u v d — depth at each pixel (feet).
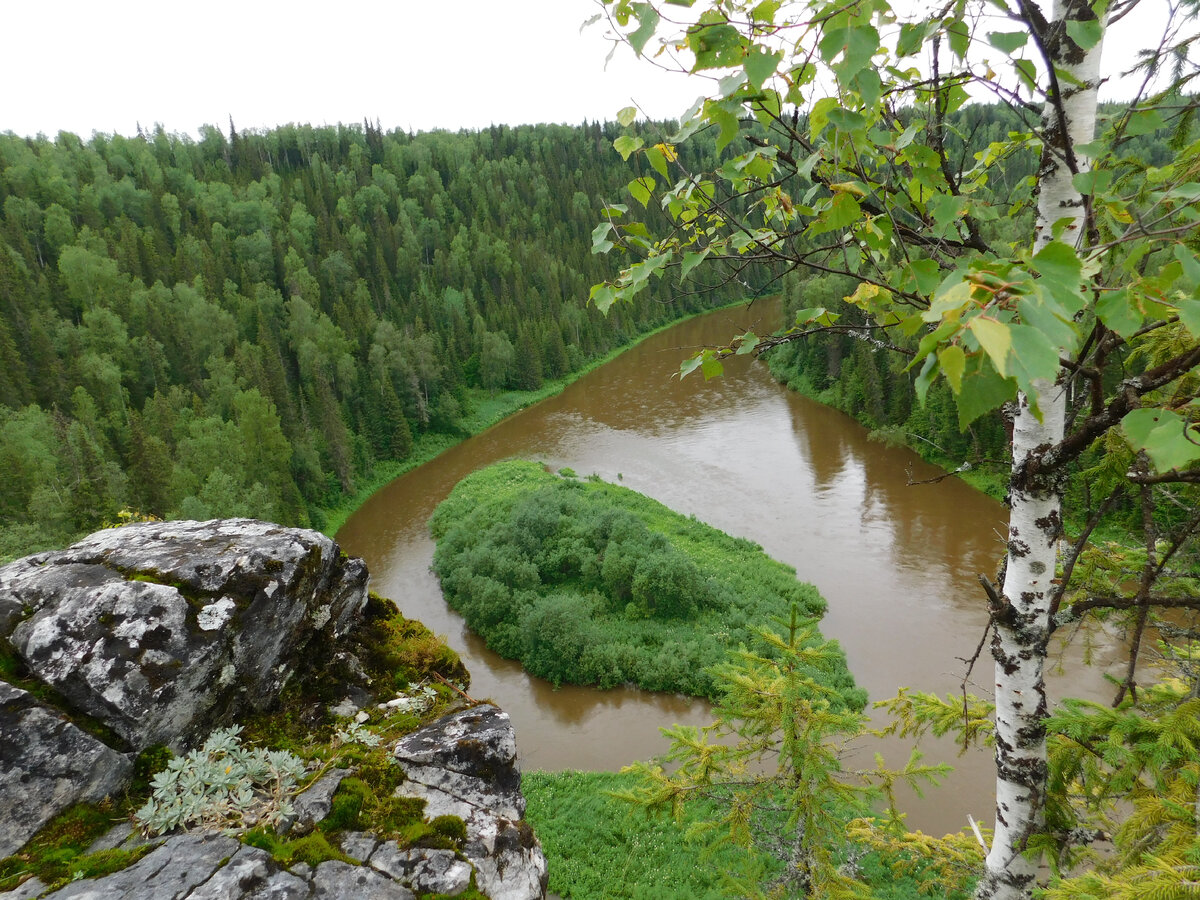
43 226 260.83
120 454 149.59
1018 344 4.98
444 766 15.40
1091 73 9.93
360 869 12.44
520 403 222.28
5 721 12.64
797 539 112.06
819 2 7.86
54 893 11.09
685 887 48.01
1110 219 10.23
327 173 413.80
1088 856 13.80
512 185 441.27
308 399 187.83
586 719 76.07
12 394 153.99
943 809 56.80
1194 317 5.92
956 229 11.12
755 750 24.03
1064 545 16.94
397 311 278.26
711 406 191.93
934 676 75.92
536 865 14.15
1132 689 13.34
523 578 97.96
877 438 147.64
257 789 14.10
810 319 13.42
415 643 20.06
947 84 10.30
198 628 15.30
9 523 112.06
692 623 89.40
